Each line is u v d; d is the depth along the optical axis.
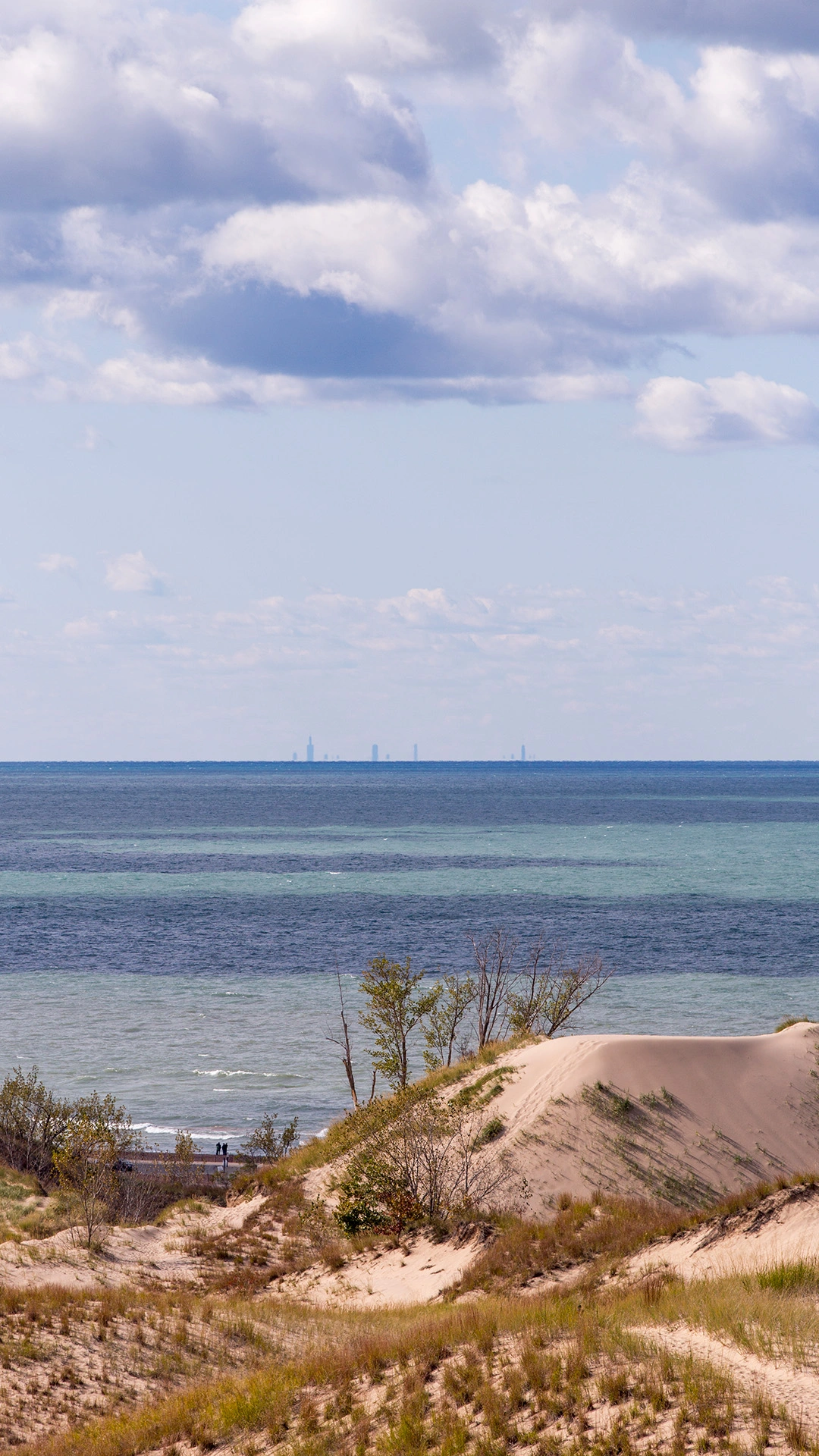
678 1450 25.25
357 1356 38.66
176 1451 34.81
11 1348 44.81
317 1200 75.62
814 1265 38.56
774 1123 78.62
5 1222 74.50
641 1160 73.56
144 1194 84.81
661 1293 40.16
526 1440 28.11
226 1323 49.19
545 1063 85.12
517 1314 39.78
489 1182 70.62
